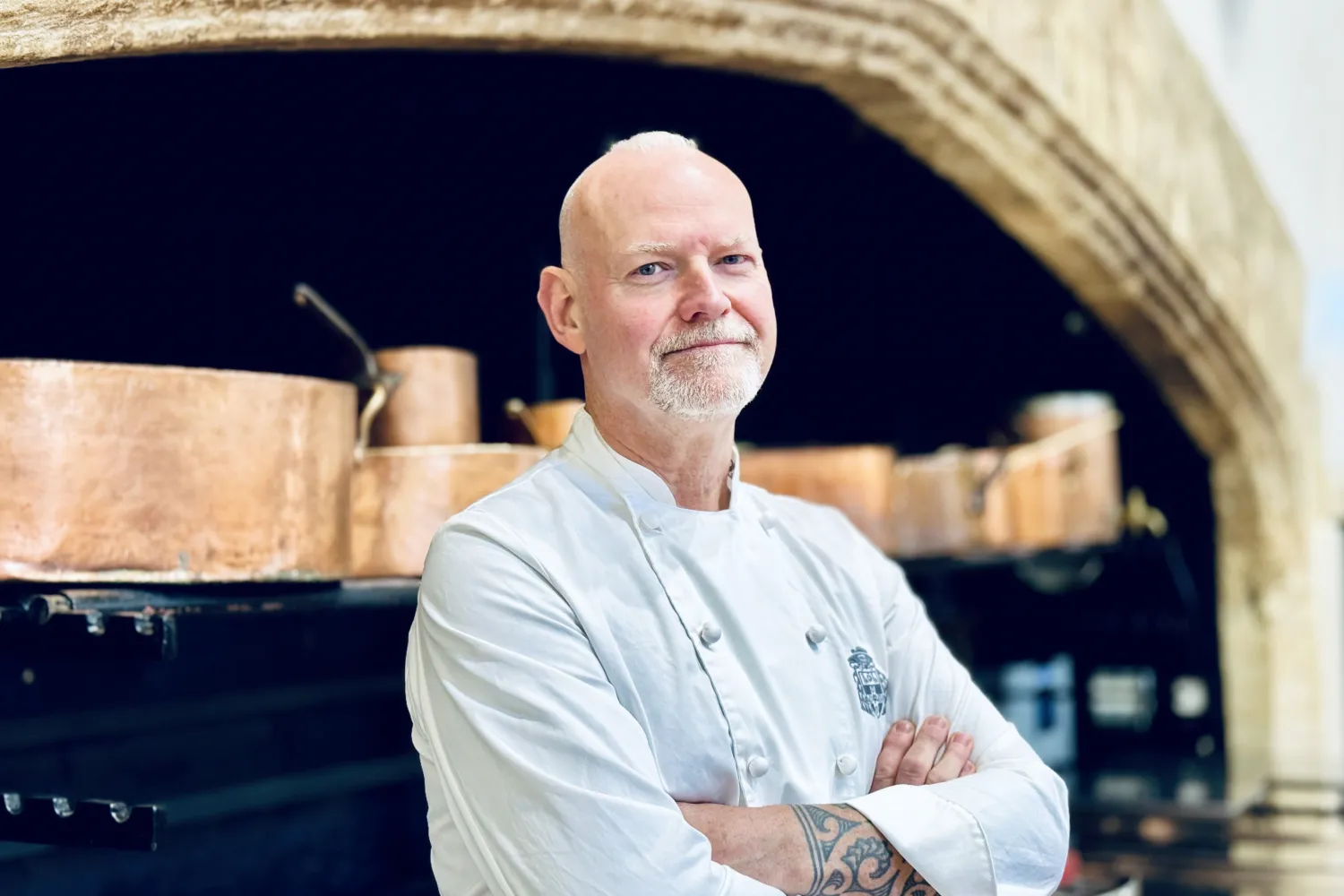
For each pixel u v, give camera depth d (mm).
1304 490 4203
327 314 1635
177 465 1286
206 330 2322
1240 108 4113
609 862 1107
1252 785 3590
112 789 1913
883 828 1221
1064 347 4250
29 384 1234
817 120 3135
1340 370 4461
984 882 1231
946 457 3062
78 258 2129
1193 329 3564
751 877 1179
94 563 1250
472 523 1237
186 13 1408
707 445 1332
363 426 1644
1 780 1768
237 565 1321
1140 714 4477
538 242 2770
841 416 4105
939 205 3639
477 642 1178
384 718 2387
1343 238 4398
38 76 1866
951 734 1424
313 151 2418
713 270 1275
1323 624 4371
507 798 1137
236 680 2150
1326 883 2973
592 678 1191
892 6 2209
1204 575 4242
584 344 1325
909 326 4102
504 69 2477
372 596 1497
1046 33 2670
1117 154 2961
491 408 2701
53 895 1727
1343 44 4391
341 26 1530
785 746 1305
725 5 1954
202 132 2230
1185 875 3049
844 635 1397
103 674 1934
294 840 2064
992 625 4355
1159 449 4285
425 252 2629
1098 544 3537
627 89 2795
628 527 1303
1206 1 3887
